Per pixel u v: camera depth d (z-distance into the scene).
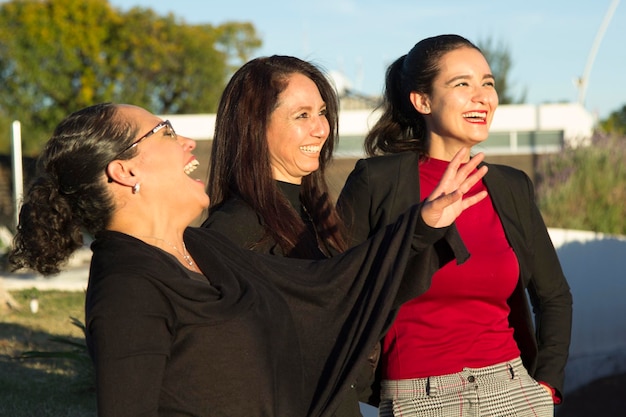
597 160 17.14
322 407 3.24
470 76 4.50
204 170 22.08
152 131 3.10
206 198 3.20
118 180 3.04
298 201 4.37
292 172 4.29
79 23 38.75
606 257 12.07
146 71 40.31
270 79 4.24
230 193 4.23
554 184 17.42
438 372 4.10
